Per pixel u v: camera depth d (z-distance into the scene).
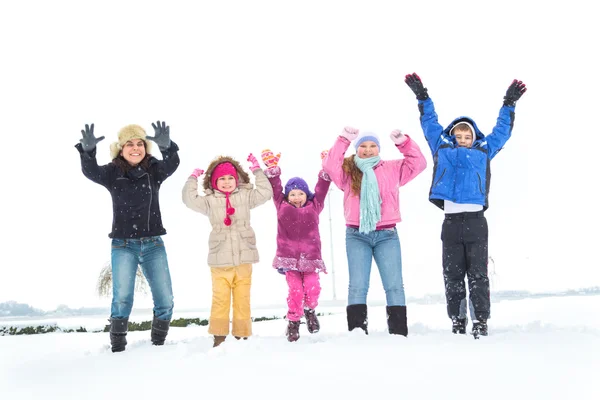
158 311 6.17
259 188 6.46
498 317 9.52
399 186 6.38
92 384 4.26
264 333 8.57
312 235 6.68
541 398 3.48
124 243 6.07
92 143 6.03
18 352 7.18
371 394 3.61
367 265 6.16
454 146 6.38
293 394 3.67
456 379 3.88
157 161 6.43
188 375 4.29
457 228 6.14
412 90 6.52
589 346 4.91
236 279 6.20
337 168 6.32
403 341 5.27
